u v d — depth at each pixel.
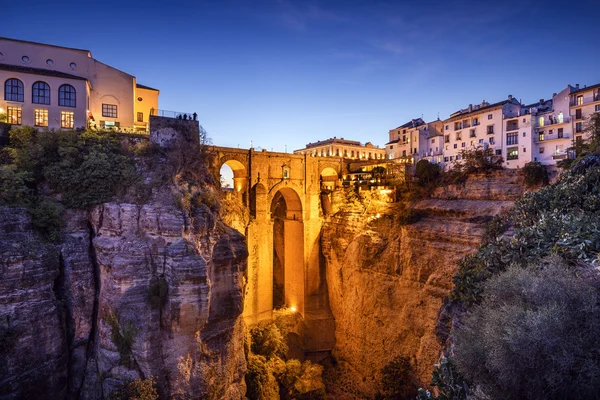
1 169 26.45
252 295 54.41
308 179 62.12
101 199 29.20
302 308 61.00
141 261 26.89
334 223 61.50
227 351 32.03
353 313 55.28
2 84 34.06
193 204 31.06
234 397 32.62
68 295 26.95
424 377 42.78
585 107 51.34
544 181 43.62
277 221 69.19
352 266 56.16
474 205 46.50
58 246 26.92
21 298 23.73
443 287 43.41
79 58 41.09
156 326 26.41
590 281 12.45
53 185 28.62
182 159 33.94
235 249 33.97
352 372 53.53
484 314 13.00
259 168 55.47
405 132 80.56
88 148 31.03
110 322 26.03
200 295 27.20
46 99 35.97
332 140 96.50
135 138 34.28
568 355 9.68
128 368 25.91
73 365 26.80
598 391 9.35
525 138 55.97
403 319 47.78
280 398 44.62
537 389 10.02
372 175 61.75
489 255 19.52
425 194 53.50
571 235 16.58
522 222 22.05
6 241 23.84
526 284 12.37
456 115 73.12
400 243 50.03
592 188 21.19
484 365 11.73
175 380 26.69
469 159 52.91
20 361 23.28
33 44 38.50
